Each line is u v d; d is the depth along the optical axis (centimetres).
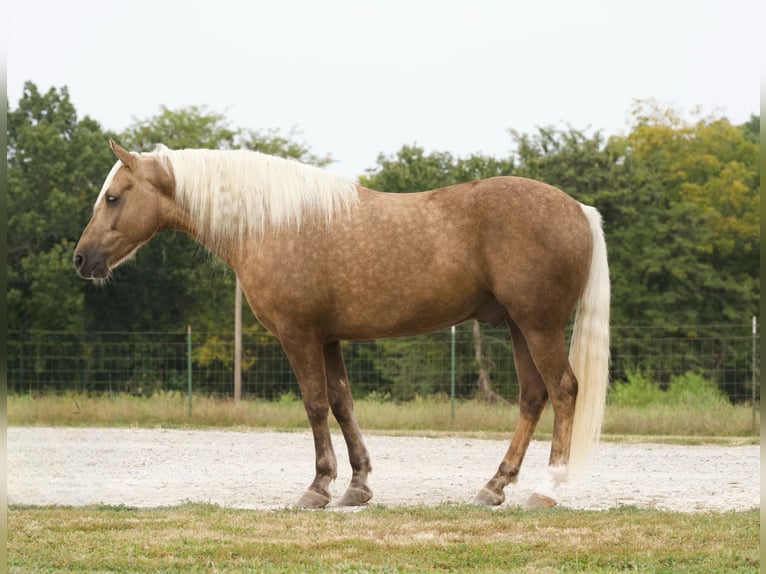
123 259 865
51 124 3381
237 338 2022
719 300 3316
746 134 4353
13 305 3055
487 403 1952
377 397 2345
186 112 3800
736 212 3662
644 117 4297
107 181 862
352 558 623
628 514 761
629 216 3256
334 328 825
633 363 3014
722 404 1903
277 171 829
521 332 832
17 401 1958
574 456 795
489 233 787
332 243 810
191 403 1836
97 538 677
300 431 1636
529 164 3359
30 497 884
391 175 3247
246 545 654
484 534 690
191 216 852
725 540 669
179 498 886
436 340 2709
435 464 1172
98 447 1349
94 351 3030
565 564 608
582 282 793
